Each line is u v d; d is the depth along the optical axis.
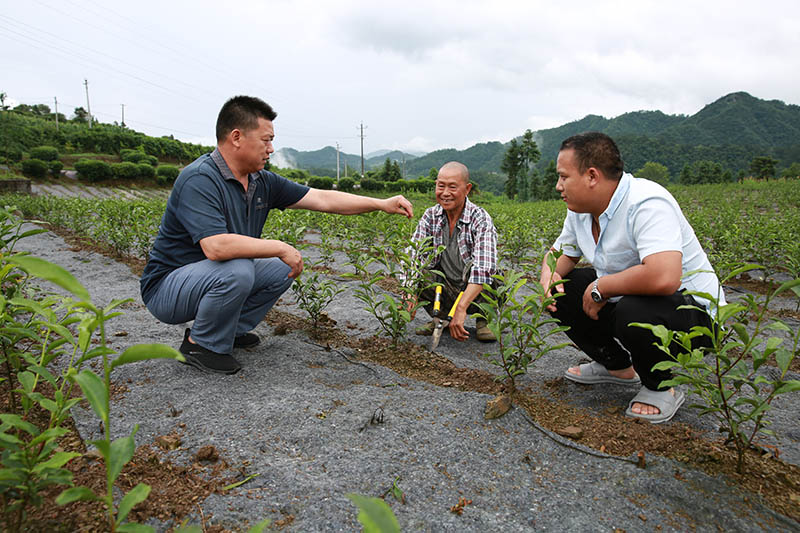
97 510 1.64
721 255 5.71
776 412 2.68
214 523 1.64
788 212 12.47
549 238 8.27
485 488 1.92
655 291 2.26
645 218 2.32
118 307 4.54
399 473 1.97
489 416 2.44
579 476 2.02
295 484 1.85
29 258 0.85
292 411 2.42
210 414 2.40
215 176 2.91
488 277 3.46
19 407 2.32
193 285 2.87
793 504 1.81
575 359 3.58
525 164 86.38
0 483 1.37
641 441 2.24
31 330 2.03
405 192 55.28
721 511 1.77
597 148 2.36
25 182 25.75
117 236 7.02
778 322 1.81
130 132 78.25
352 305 4.91
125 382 2.76
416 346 3.62
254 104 2.88
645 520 1.74
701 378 2.00
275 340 3.64
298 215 8.48
